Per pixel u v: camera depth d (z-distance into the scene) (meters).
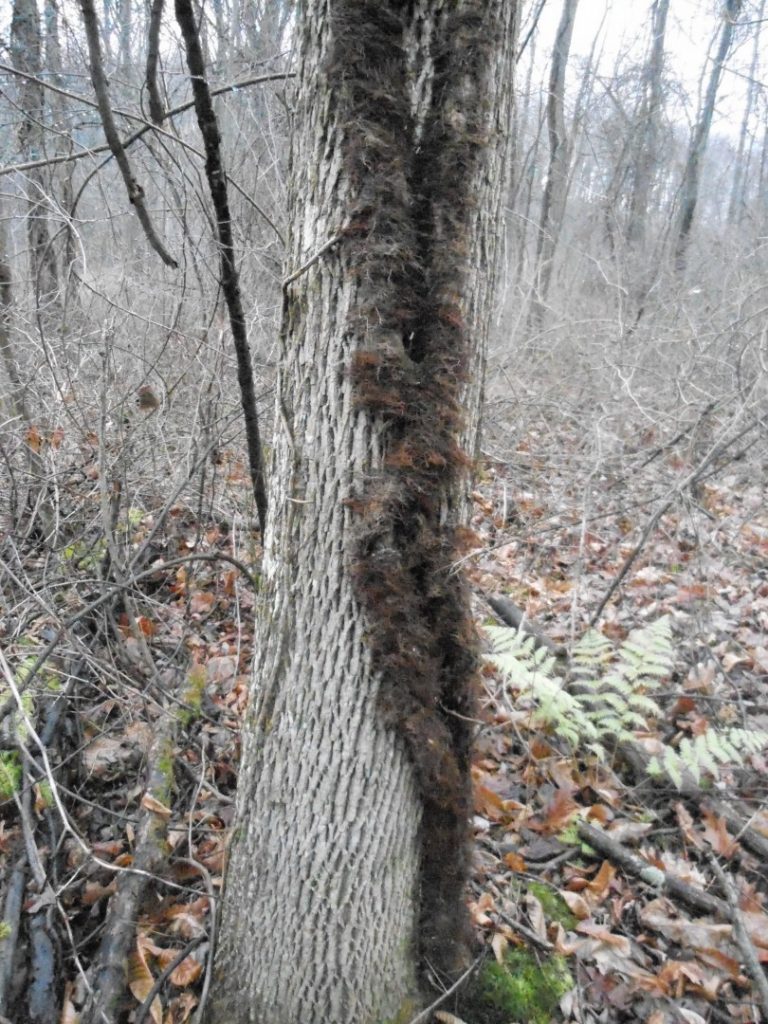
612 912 2.76
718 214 21.28
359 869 2.02
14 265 5.73
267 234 5.22
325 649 1.96
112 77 5.28
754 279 7.89
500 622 4.32
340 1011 2.08
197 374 4.92
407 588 1.93
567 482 5.71
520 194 13.80
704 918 2.73
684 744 3.13
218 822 3.03
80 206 6.31
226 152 5.22
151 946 2.52
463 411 1.95
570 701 3.21
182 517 4.95
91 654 3.47
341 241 1.80
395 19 1.76
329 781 2.00
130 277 5.14
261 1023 2.13
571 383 7.62
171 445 4.80
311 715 2.00
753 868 2.92
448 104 1.80
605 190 15.18
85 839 2.95
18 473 4.46
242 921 2.16
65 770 3.20
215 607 4.38
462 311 1.90
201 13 4.54
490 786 3.25
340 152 1.78
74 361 4.57
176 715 3.42
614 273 10.41
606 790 3.25
